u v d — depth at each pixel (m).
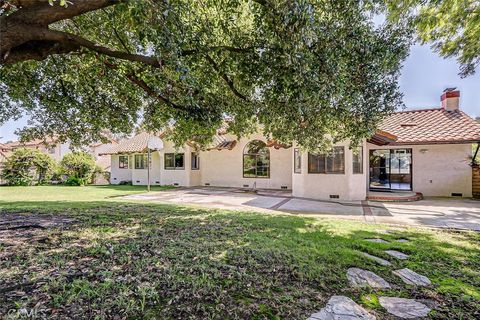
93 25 5.80
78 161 22.77
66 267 3.51
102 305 2.60
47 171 23.23
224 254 4.18
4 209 8.32
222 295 2.92
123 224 6.25
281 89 4.21
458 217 8.54
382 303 2.96
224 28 5.09
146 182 22.67
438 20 6.24
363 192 12.55
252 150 19.02
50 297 2.74
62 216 7.18
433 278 3.66
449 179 13.64
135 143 23.06
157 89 5.45
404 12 5.50
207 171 20.97
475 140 12.18
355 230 6.21
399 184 14.83
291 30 3.60
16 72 6.81
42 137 9.71
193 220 6.92
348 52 4.18
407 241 5.43
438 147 13.88
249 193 15.71
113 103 8.47
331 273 3.65
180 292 2.94
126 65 5.58
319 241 5.12
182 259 3.88
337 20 3.99
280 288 3.16
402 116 16.27
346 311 2.74
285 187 17.75
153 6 3.25
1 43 3.38
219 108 5.86
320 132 5.60
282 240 5.11
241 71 5.15
